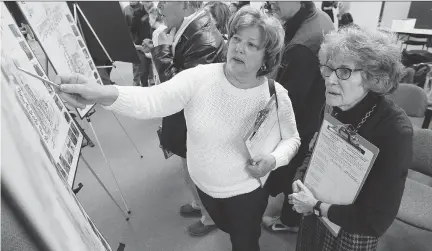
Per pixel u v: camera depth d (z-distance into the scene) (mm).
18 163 342
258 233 1204
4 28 761
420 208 1336
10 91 438
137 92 824
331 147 817
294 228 1729
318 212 853
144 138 2920
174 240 1724
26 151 381
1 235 273
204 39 1266
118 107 769
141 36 3918
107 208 1967
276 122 1040
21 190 326
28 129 431
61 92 673
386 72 672
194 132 973
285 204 1651
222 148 988
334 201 831
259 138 979
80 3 2322
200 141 986
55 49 1383
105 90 731
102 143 2809
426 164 1480
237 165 1021
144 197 2078
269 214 1899
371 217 738
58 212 407
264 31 824
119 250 869
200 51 1262
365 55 660
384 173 703
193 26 1281
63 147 931
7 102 391
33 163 389
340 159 789
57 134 918
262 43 838
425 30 4336
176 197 2080
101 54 2633
